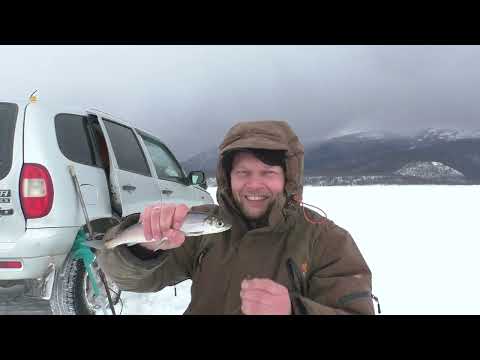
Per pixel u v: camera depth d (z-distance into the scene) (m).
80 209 3.94
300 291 1.73
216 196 1.95
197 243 2.05
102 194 4.34
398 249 8.80
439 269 6.84
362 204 24.38
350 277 1.67
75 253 3.84
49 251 3.64
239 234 1.88
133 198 4.82
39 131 3.84
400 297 5.14
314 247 1.76
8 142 3.74
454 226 12.98
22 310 4.32
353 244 1.78
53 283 3.79
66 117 4.26
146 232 1.68
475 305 4.75
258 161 1.85
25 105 3.93
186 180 6.57
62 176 3.84
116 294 4.32
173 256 2.04
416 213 17.95
